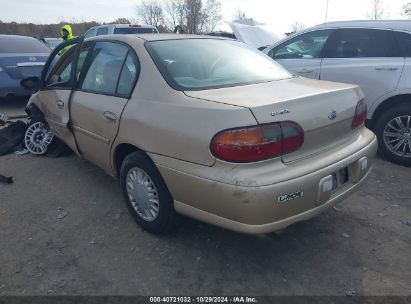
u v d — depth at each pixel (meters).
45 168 4.50
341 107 2.66
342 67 4.89
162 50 2.99
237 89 2.66
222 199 2.26
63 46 4.18
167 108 2.56
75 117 3.66
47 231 3.14
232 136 2.18
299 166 2.34
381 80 4.57
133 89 2.90
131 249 2.86
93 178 4.17
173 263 2.70
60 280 2.54
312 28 5.30
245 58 3.29
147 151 2.69
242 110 2.20
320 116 2.46
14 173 4.38
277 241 2.94
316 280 2.52
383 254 2.77
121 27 11.73
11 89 7.39
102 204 3.57
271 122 2.22
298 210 2.33
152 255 2.79
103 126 3.18
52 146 4.84
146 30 12.19
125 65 3.09
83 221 3.28
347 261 2.70
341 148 2.69
